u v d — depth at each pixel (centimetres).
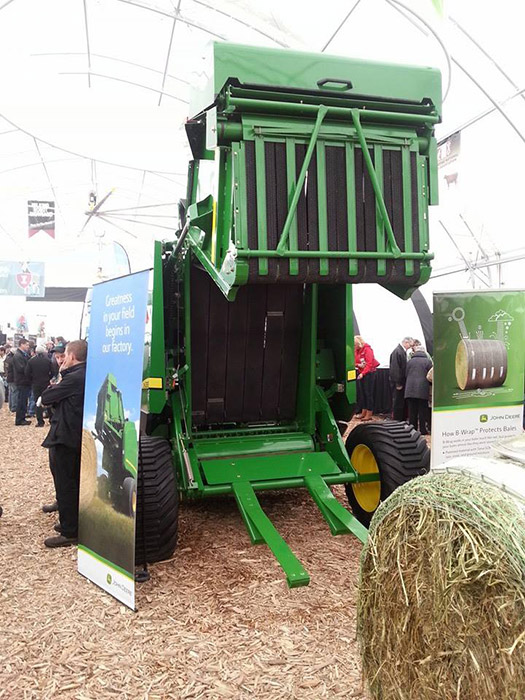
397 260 353
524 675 156
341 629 312
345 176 343
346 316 495
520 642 156
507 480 177
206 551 420
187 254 453
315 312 495
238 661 284
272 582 369
